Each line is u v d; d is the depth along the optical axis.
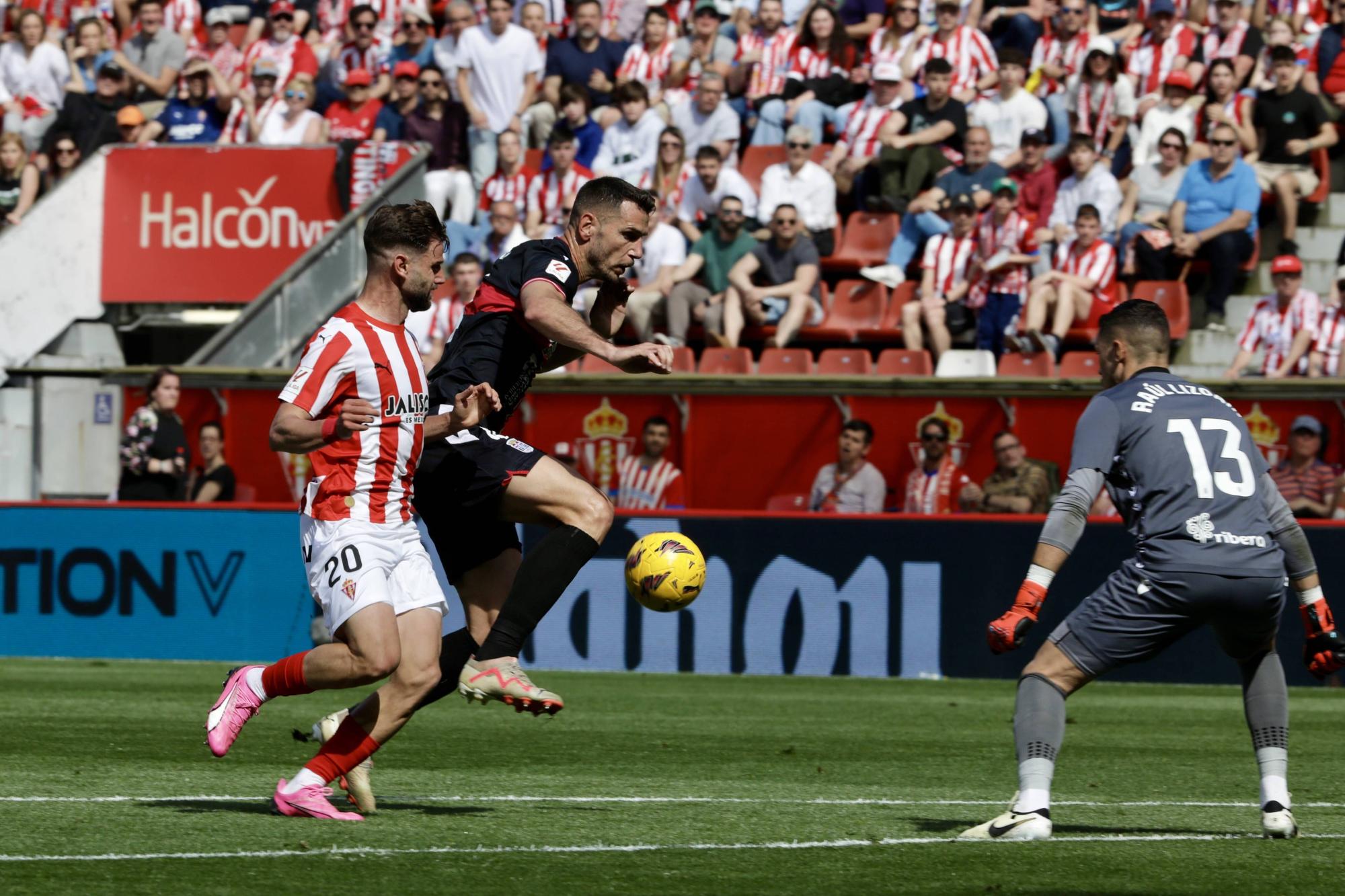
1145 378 18.34
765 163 61.53
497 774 24.59
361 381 18.12
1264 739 18.66
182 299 58.72
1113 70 59.22
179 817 19.06
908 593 44.47
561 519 19.83
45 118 67.81
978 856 16.98
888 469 48.72
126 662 46.56
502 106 62.28
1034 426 47.75
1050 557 17.58
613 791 22.75
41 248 58.62
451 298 56.09
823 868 16.20
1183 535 17.55
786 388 48.62
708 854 16.95
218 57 67.75
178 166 58.78
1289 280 51.22
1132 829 19.47
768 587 45.12
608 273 20.45
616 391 49.53
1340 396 45.25
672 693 39.50
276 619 46.75
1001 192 54.19
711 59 64.31
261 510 46.97
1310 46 62.38
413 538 18.88
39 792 21.56
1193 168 56.66
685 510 47.12
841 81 62.91
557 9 68.62
